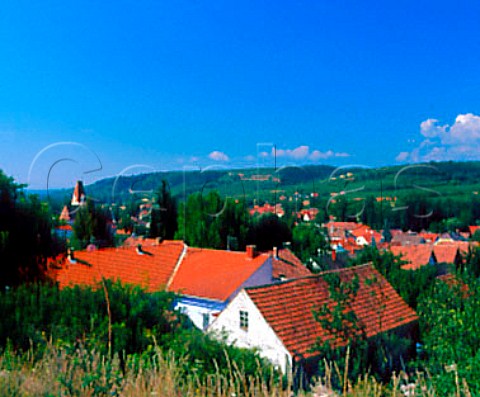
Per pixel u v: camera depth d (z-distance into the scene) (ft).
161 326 38.14
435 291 50.24
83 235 106.83
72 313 34.63
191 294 88.07
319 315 56.49
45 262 42.19
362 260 87.10
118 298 38.17
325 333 57.62
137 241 141.90
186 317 42.06
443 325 43.96
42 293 36.63
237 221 161.38
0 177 40.81
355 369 47.16
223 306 85.05
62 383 19.69
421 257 148.36
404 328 68.74
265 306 61.41
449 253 154.30
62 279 49.73
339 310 55.77
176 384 21.52
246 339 60.70
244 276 92.63
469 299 45.29
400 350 57.31
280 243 174.19
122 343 32.63
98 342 31.22
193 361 33.01
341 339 56.85
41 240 42.22
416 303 75.97
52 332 31.53
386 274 81.71
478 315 42.50
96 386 19.88
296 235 183.42
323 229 212.23
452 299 47.16
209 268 98.48
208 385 22.76
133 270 95.04
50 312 34.45
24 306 34.35
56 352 25.02
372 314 68.49
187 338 35.12
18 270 40.29
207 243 155.53
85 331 33.55
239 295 62.80
